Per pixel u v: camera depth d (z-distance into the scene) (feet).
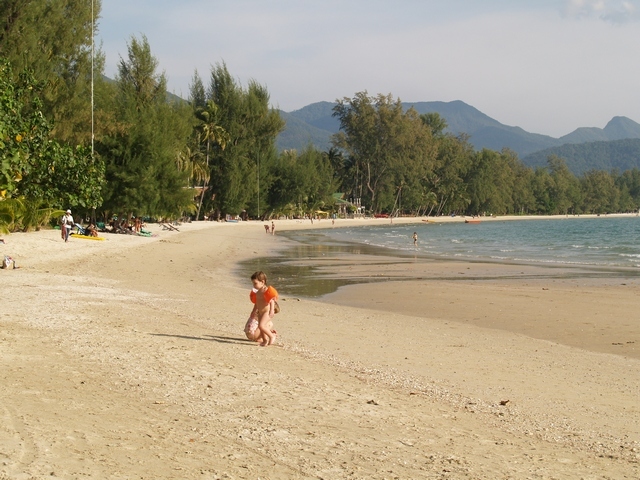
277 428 21.21
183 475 16.30
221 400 24.25
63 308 45.57
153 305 51.65
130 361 29.73
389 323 49.80
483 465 18.88
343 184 483.10
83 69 153.58
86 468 16.03
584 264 113.39
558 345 42.60
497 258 129.39
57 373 26.63
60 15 141.90
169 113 205.05
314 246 169.99
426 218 504.02
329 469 17.70
